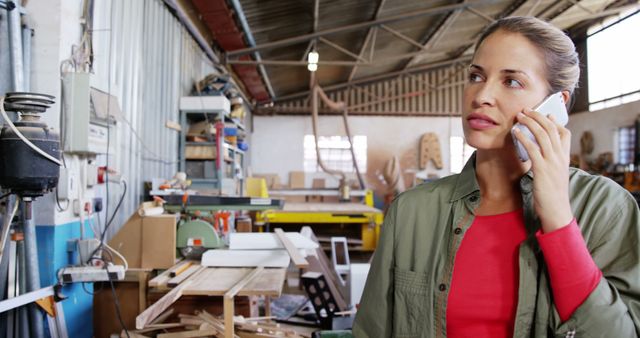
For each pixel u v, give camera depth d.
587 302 0.61
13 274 1.73
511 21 0.75
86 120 2.02
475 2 5.83
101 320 2.26
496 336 0.73
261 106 10.42
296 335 2.19
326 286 3.05
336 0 5.40
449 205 0.83
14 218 1.72
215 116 4.55
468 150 10.55
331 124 10.49
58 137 1.57
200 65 5.12
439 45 8.63
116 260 2.21
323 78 9.63
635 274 0.62
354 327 0.91
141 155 3.34
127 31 3.03
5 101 1.49
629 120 8.12
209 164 4.32
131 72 3.12
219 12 4.48
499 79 0.73
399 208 0.90
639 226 0.65
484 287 0.75
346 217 5.64
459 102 10.52
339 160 10.46
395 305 0.84
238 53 5.89
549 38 0.72
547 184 0.64
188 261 2.26
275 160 10.40
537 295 0.70
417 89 10.56
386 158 10.50
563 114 0.72
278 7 5.25
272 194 7.20
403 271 0.84
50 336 1.88
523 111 0.69
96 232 2.46
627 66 8.30
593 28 9.09
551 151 0.64
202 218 2.73
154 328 2.06
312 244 2.34
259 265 2.10
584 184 0.74
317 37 6.13
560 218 0.64
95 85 2.12
